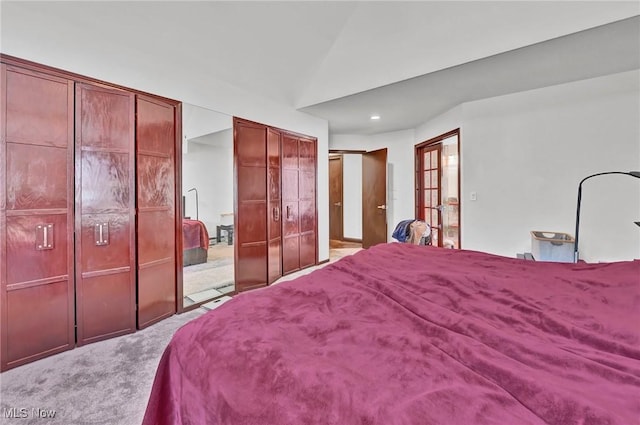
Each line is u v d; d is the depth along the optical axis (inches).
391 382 28.1
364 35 117.9
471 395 25.7
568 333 36.8
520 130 129.6
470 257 78.0
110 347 86.0
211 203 120.3
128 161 94.3
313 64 132.6
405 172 206.5
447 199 219.1
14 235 75.1
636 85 108.0
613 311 42.8
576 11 80.7
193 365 35.3
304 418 25.0
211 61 111.7
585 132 117.0
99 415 59.1
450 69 104.8
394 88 123.6
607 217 114.0
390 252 84.4
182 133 109.3
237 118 128.2
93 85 86.6
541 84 120.2
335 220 269.7
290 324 40.6
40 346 79.3
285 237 155.5
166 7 87.8
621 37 84.7
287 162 154.8
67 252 83.5
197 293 116.7
